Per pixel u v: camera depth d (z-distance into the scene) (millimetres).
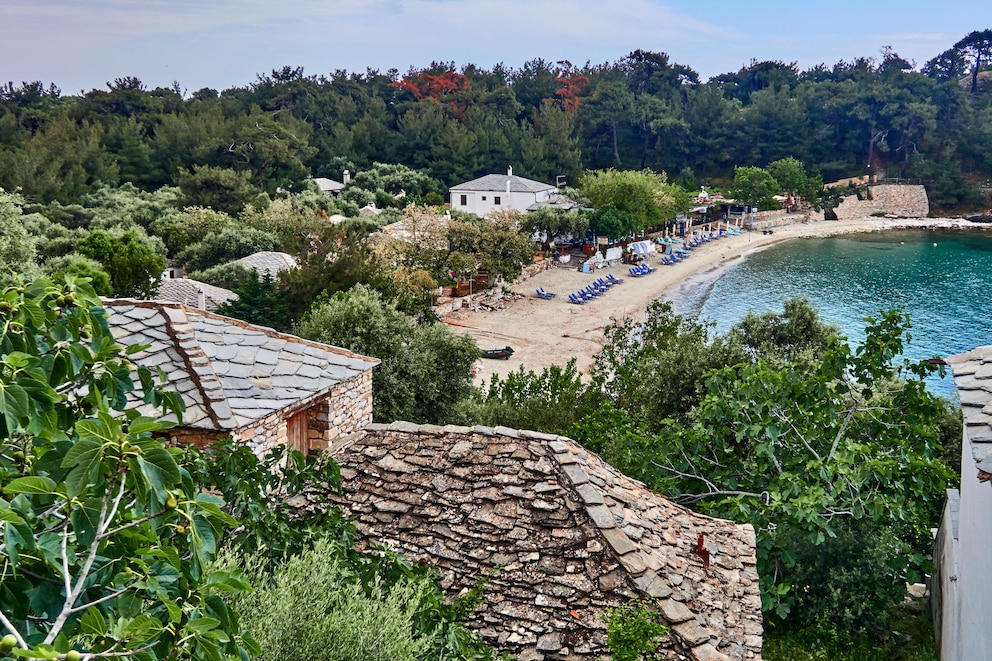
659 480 19297
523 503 12297
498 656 10453
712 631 10797
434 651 9516
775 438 18219
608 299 80375
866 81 194625
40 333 6387
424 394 29406
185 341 14188
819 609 16609
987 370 12867
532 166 152250
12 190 101562
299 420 15586
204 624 5195
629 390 31344
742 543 13648
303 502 13172
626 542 11469
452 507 12539
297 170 135125
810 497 16391
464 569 11641
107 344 6684
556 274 90812
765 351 32125
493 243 77375
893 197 160750
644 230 117250
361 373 16547
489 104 179125
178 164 130625
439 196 133250
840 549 17000
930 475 18438
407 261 74500
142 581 5461
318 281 45719
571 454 13047
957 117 178375
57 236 78375
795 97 182625
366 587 9789
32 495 5633
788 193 158250
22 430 6281
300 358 15734
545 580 11250
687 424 26641
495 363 57562
